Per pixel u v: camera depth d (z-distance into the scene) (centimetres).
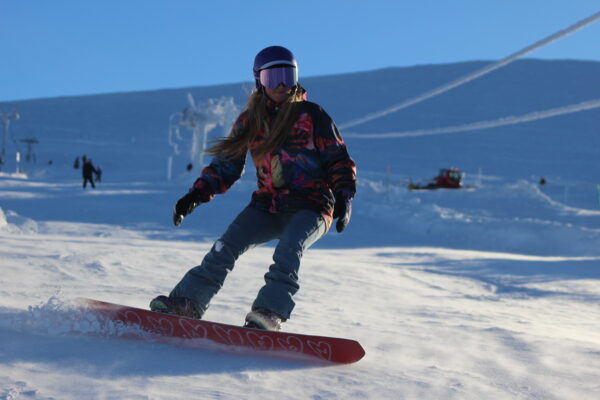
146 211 1895
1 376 170
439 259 941
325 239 1434
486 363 240
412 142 7588
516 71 10912
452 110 9156
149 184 3244
